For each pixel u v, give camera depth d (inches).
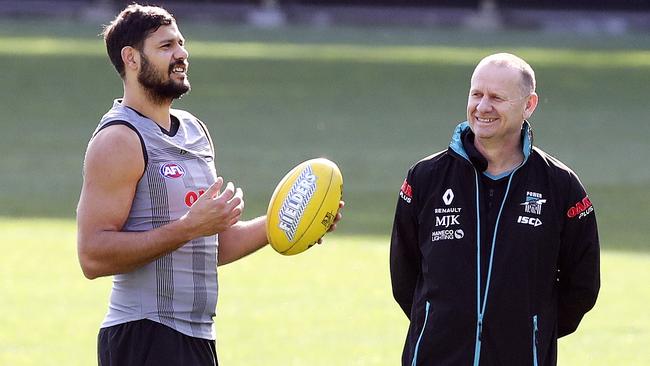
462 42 5452.8
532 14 6619.1
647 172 2536.9
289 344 1279.5
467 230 769.6
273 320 1379.2
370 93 3762.3
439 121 3287.4
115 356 773.3
